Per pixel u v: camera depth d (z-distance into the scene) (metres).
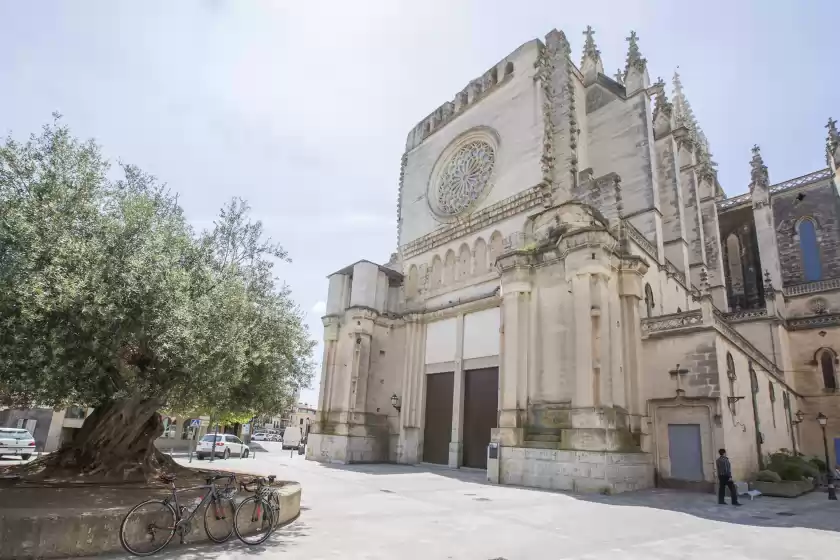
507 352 25.11
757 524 13.48
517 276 25.73
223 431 70.62
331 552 9.05
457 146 41.28
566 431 21.33
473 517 13.31
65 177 11.12
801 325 40.66
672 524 13.09
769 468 24.34
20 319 9.51
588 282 22.64
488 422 30.27
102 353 10.14
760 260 46.19
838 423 37.28
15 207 10.20
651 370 23.91
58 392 10.35
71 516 8.28
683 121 52.75
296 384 17.33
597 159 37.12
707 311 22.78
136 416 12.84
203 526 9.41
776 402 31.12
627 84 37.03
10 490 11.23
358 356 36.00
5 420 38.03
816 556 9.77
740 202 50.84
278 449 61.25
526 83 36.22
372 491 18.34
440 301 36.62
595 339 21.77
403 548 9.57
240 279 13.48
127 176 13.71
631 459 20.62
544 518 13.50
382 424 36.28
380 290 39.03
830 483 20.22
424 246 39.88
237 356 11.88
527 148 34.50
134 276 10.09
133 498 10.75
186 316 10.22
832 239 45.00
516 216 33.00
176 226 12.88
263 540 9.71
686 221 42.97
